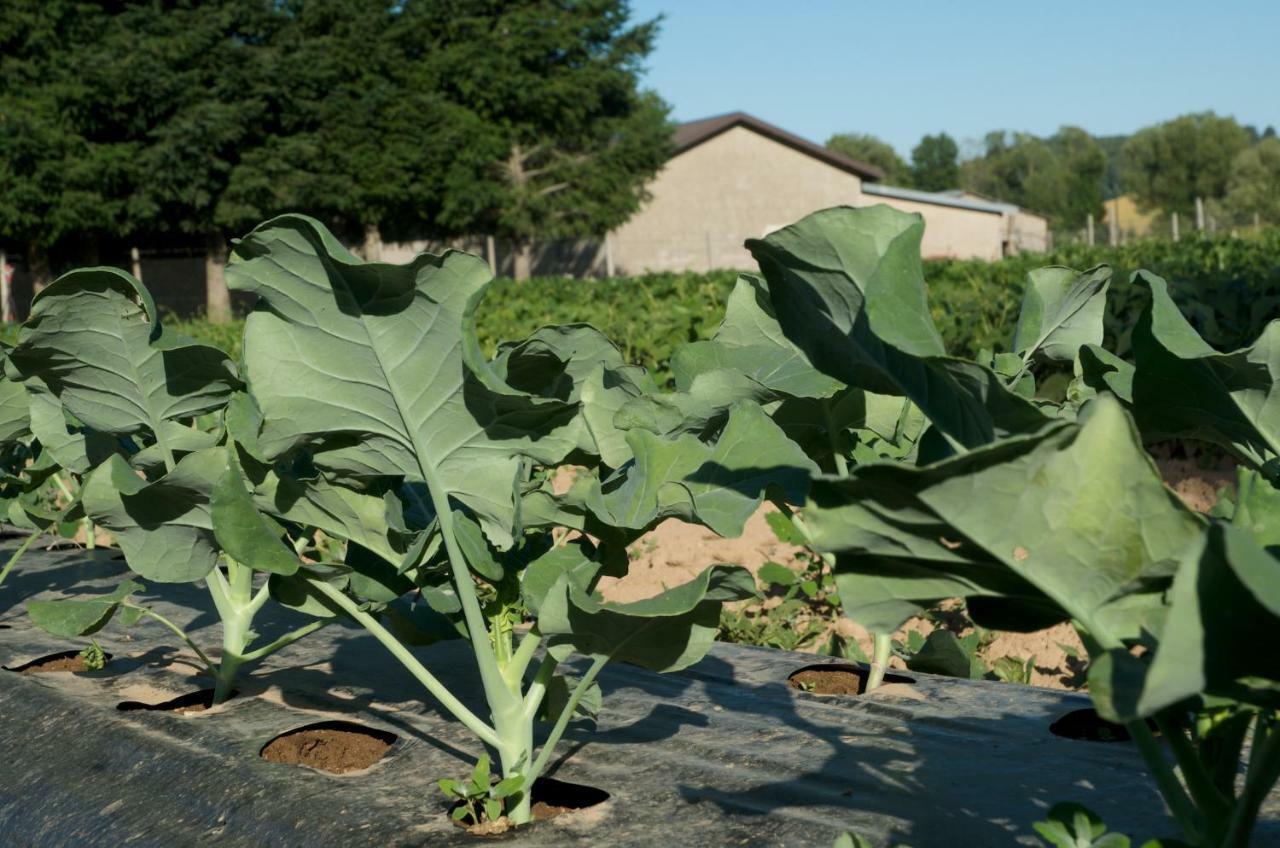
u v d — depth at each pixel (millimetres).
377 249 32625
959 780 1881
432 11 32188
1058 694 2373
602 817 1788
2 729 2436
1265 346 1313
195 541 2055
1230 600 864
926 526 1062
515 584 1859
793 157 41750
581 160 34625
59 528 4121
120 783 2119
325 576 1897
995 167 115250
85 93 26969
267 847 1820
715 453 1664
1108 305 6488
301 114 30078
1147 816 1703
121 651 2959
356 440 1735
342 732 2281
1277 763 993
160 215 29141
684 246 41531
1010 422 1120
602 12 33938
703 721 2262
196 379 2170
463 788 1743
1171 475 5648
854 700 2398
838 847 1325
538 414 1650
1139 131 83312
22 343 2074
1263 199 63844
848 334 1255
